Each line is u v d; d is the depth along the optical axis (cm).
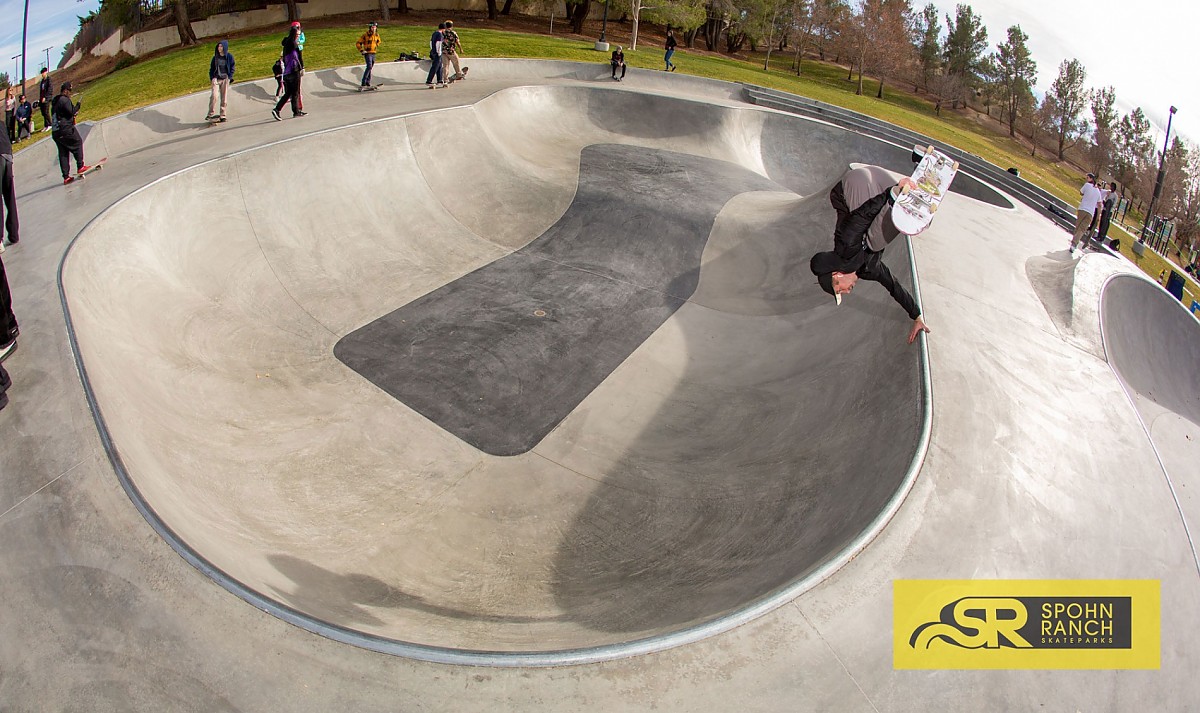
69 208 893
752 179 1706
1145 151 5278
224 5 3400
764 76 3195
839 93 3356
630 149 1777
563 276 1216
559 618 526
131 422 602
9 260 743
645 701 378
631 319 1114
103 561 422
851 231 402
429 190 1333
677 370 997
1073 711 417
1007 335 778
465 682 377
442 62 1950
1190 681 454
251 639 388
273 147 1123
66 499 457
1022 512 539
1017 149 4634
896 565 473
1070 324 842
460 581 608
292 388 854
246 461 701
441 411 863
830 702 391
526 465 790
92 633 388
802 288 1147
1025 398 676
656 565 630
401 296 1105
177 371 770
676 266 1270
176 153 1168
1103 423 682
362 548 631
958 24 5572
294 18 3203
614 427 867
